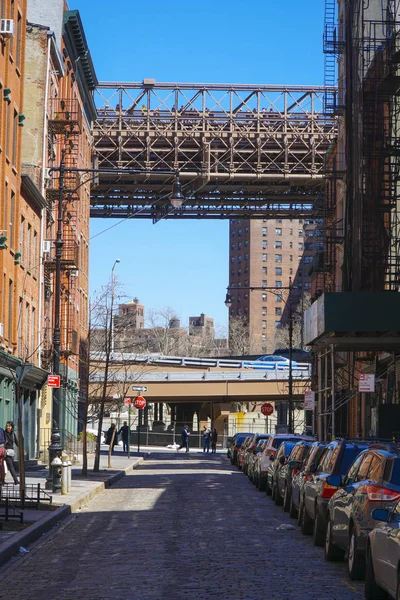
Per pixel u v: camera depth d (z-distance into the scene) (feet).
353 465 53.57
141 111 288.30
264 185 290.35
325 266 190.19
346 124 155.94
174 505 97.96
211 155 288.30
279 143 286.05
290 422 190.90
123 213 304.50
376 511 38.40
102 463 187.62
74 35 221.46
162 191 297.94
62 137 202.39
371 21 147.54
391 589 36.65
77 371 234.99
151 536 68.85
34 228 169.07
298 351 357.61
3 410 139.85
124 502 102.27
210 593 44.47
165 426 372.38
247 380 311.68
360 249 142.51
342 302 125.59
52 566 54.54
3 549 56.65
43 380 174.19
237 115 296.92
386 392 148.77
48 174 180.75
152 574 50.67
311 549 61.16
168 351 527.81
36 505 83.76
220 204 303.48
